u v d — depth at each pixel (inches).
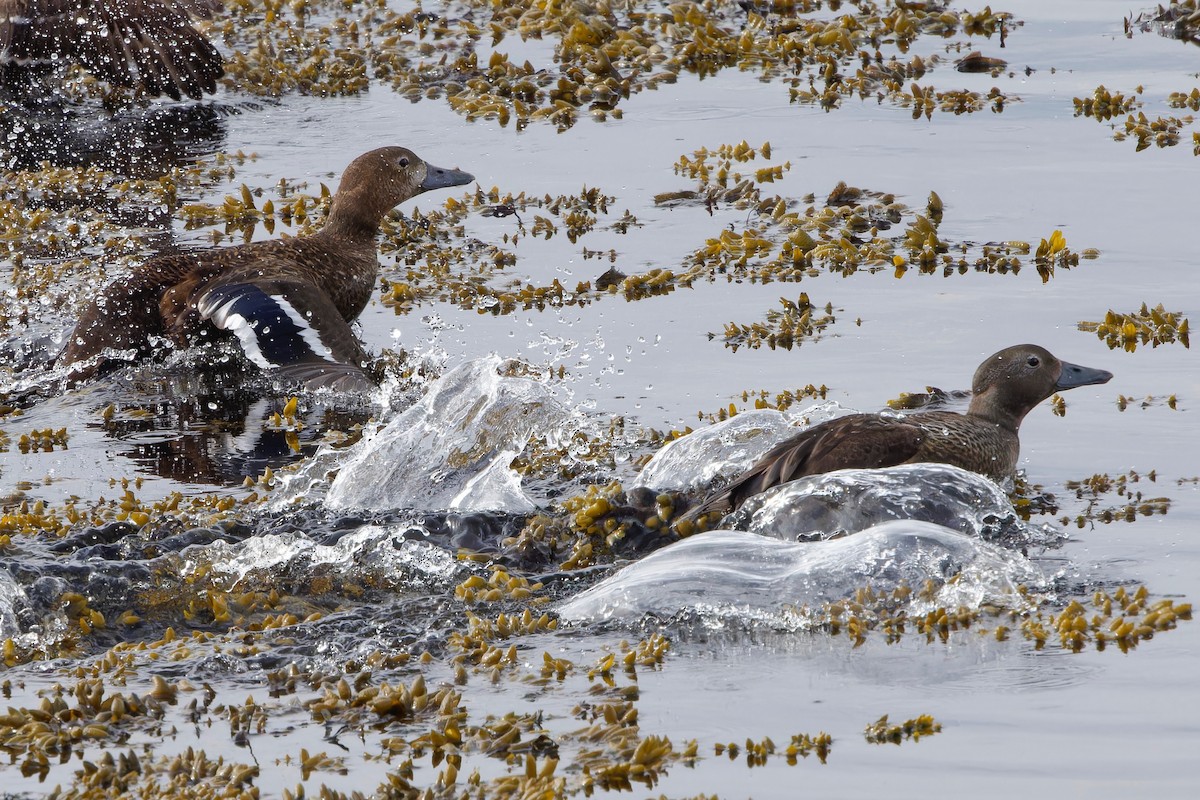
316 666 359.3
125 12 960.9
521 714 330.3
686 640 366.9
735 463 482.0
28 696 348.5
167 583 407.5
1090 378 480.1
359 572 415.8
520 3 1214.9
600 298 666.8
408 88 1037.2
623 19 1165.1
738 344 604.7
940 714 324.2
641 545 434.3
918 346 591.5
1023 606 375.6
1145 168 815.7
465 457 490.9
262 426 553.3
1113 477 466.9
